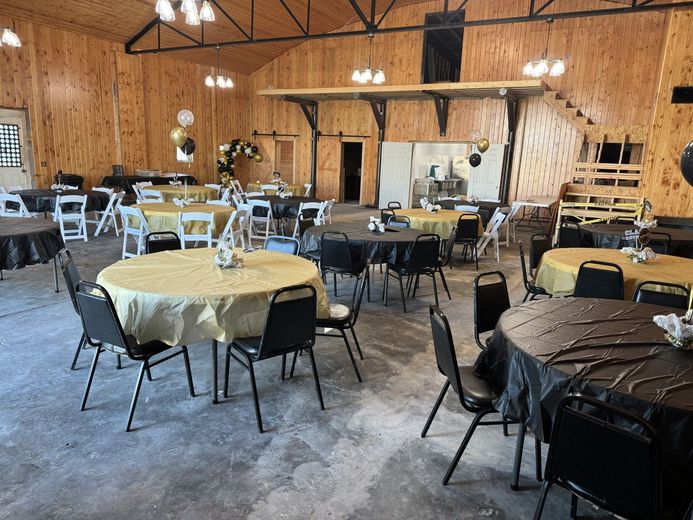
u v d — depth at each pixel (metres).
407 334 3.94
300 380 3.07
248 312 2.54
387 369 3.27
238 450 2.32
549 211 10.94
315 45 13.10
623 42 9.86
